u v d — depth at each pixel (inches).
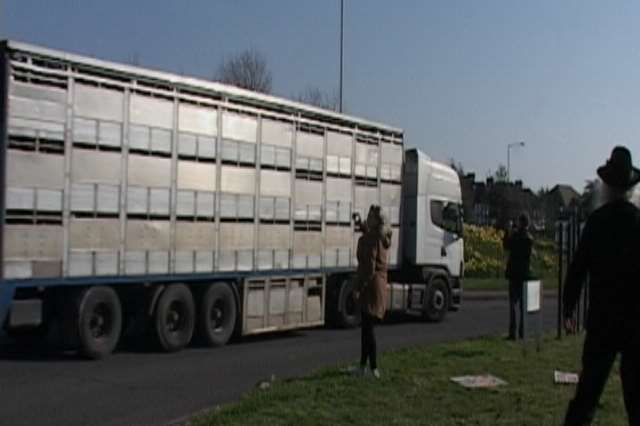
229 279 677.9
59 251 543.2
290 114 730.8
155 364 568.4
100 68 565.9
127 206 585.3
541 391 445.7
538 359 562.6
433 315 912.9
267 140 705.0
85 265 559.2
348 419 371.2
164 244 613.3
